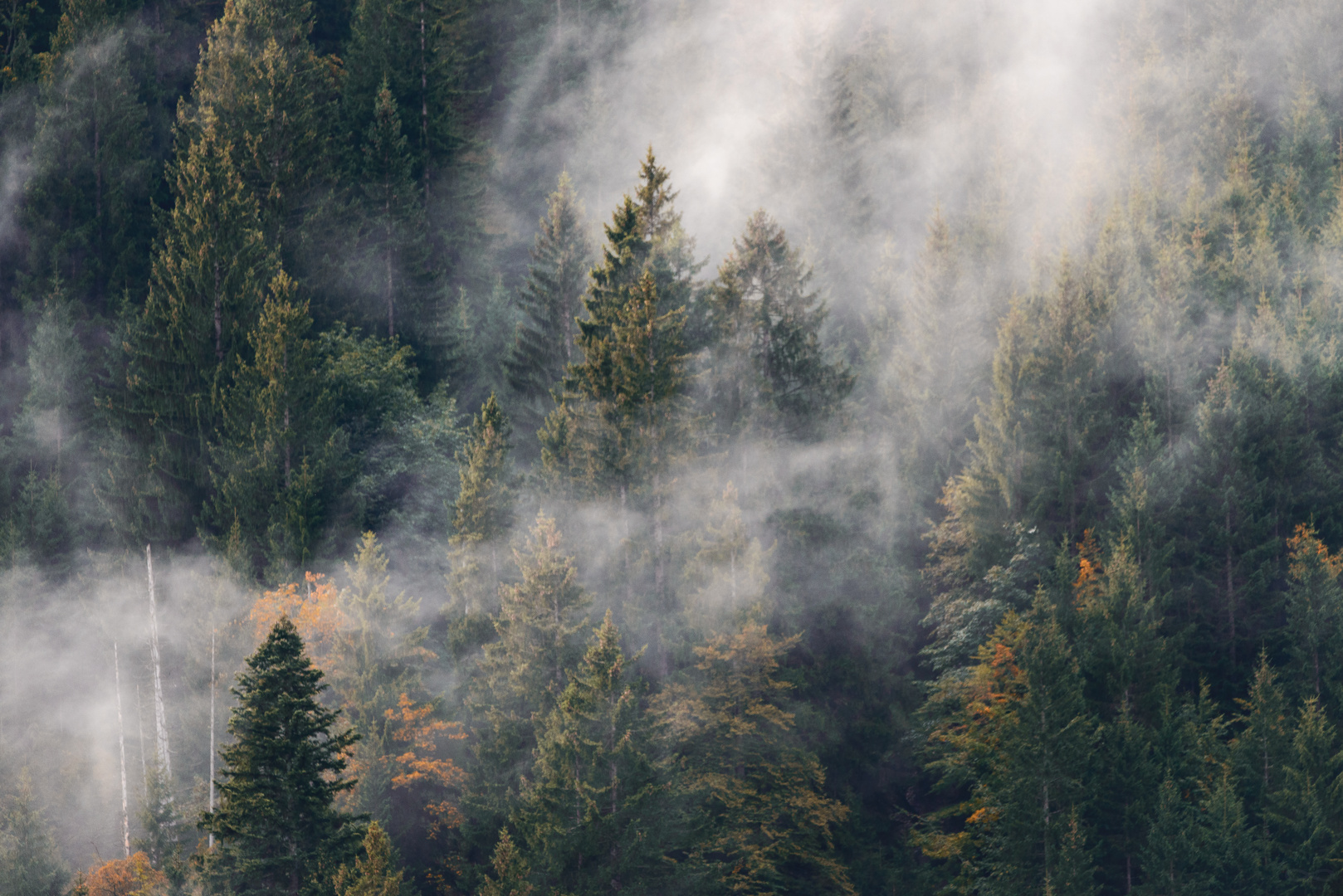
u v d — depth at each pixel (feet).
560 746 282.15
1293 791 305.94
